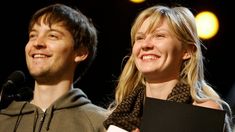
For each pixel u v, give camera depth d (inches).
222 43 327.6
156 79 161.5
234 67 333.7
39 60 182.7
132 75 173.0
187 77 162.6
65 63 185.6
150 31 161.2
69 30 188.4
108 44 323.9
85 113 181.5
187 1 304.0
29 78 296.8
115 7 317.1
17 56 303.0
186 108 146.0
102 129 175.8
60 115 181.3
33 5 299.6
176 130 145.3
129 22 319.0
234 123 178.2
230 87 330.3
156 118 148.1
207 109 143.9
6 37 302.0
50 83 185.5
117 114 164.9
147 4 306.5
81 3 311.9
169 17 161.3
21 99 189.5
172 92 159.2
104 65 325.4
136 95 167.6
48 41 184.7
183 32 161.5
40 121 179.8
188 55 164.6
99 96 324.5
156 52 159.3
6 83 179.0
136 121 161.3
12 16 300.4
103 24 320.8
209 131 142.3
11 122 183.6
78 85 323.0
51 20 186.5
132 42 168.9
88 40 195.6
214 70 334.0
